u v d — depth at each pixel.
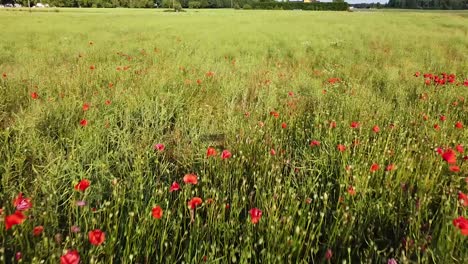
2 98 5.29
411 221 2.68
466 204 2.31
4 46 11.48
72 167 3.17
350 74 8.51
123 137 4.08
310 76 8.26
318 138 4.30
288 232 2.31
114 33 18.05
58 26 21.06
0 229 2.24
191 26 23.44
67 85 5.99
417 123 4.86
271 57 11.34
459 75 8.78
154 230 2.49
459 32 20.31
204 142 4.15
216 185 3.37
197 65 8.34
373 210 2.86
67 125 4.45
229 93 5.93
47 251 2.10
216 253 2.32
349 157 3.65
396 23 28.80
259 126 4.47
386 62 10.20
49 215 2.57
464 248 2.25
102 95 5.42
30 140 3.77
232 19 33.19
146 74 6.91
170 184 3.35
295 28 22.25
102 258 2.14
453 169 2.59
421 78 7.72
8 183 3.10
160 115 4.89
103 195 3.08
